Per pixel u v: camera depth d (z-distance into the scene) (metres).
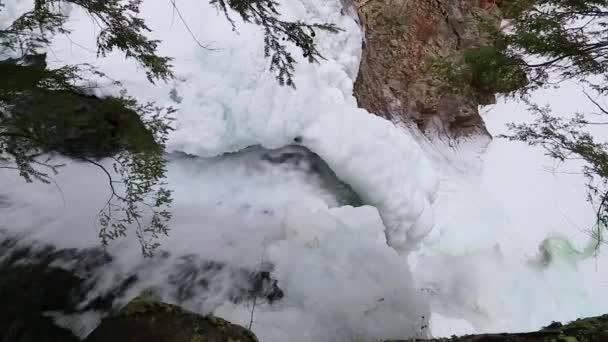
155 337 2.39
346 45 7.22
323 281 4.48
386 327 4.32
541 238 7.92
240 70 5.52
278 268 4.67
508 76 4.18
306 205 5.48
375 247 5.00
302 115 5.71
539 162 8.59
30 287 4.18
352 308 4.31
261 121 5.62
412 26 9.42
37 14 3.66
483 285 7.11
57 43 5.21
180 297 4.39
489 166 8.77
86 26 5.45
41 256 4.43
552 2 4.03
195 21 5.77
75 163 4.87
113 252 4.58
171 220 5.01
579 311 7.24
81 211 4.80
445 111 8.86
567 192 8.19
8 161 4.38
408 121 8.65
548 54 4.12
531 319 7.04
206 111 5.50
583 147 4.49
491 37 4.40
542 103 8.80
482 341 2.66
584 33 4.21
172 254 4.71
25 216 4.67
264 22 3.62
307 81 5.79
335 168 5.79
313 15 6.84
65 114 3.80
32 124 3.40
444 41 9.48
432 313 6.30
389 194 5.87
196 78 5.50
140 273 4.50
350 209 5.39
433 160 8.39
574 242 7.79
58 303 4.13
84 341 2.42
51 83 3.58
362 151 5.75
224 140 5.63
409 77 9.03
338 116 5.80
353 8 8.23
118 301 4.27
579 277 7.54
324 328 4.14
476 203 8.17
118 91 5.10
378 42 9.18
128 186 4.20
